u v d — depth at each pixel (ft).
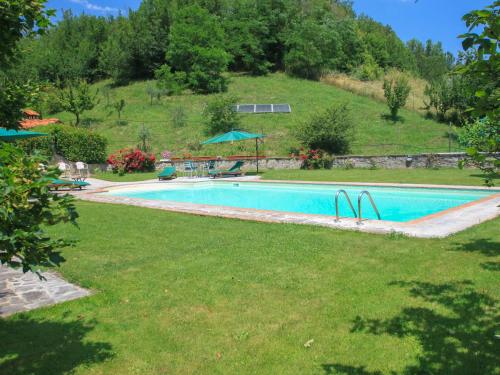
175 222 32.42
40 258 8.82
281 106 118.11
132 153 85.25
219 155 91.20
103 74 178.50
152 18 173.47
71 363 11.84
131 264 21.36
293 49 162.81
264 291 16.66
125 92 150.51
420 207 42.52
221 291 16.83
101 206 42.57
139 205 42.24
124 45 165.99
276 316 14.38
